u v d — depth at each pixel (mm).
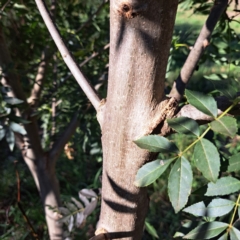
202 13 854
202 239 379
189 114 401
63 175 2148
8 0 816
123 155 428
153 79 388
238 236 371
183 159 361
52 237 1222
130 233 478
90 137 1123
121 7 355
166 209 1850
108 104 421
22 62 1067
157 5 353
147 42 370
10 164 2117
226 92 386
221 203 390
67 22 1100
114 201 461
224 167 382
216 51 818
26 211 1837
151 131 406
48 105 1138
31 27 933
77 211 655
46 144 1415
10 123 750
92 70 1138
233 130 343
